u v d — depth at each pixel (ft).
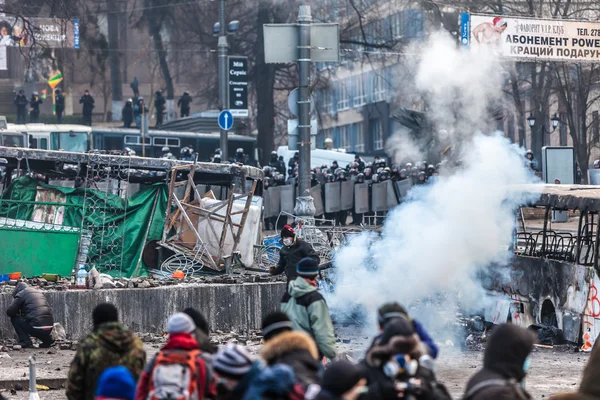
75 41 519.60
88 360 69.00
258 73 520.42
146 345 163.84
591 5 472.03
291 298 98.99
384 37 529.86
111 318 72.59
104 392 60.23
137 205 212.64
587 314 159.53
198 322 73.20
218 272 210.18
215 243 213.25
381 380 57.57
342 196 357.61
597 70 470.39
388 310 63.16
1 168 282.97
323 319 97.45
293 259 139.13
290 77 534.78
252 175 228.02
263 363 57.26
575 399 44.42
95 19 643.04
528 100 517.14
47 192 212.23
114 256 209.05
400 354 57.98
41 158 215.10
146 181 242.58
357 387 52.11
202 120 510.17
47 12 537.24
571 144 529.86
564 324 165.89
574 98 489.26
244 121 571.69
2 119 419.54
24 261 200.13
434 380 59.11
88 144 444.55
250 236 215.31
